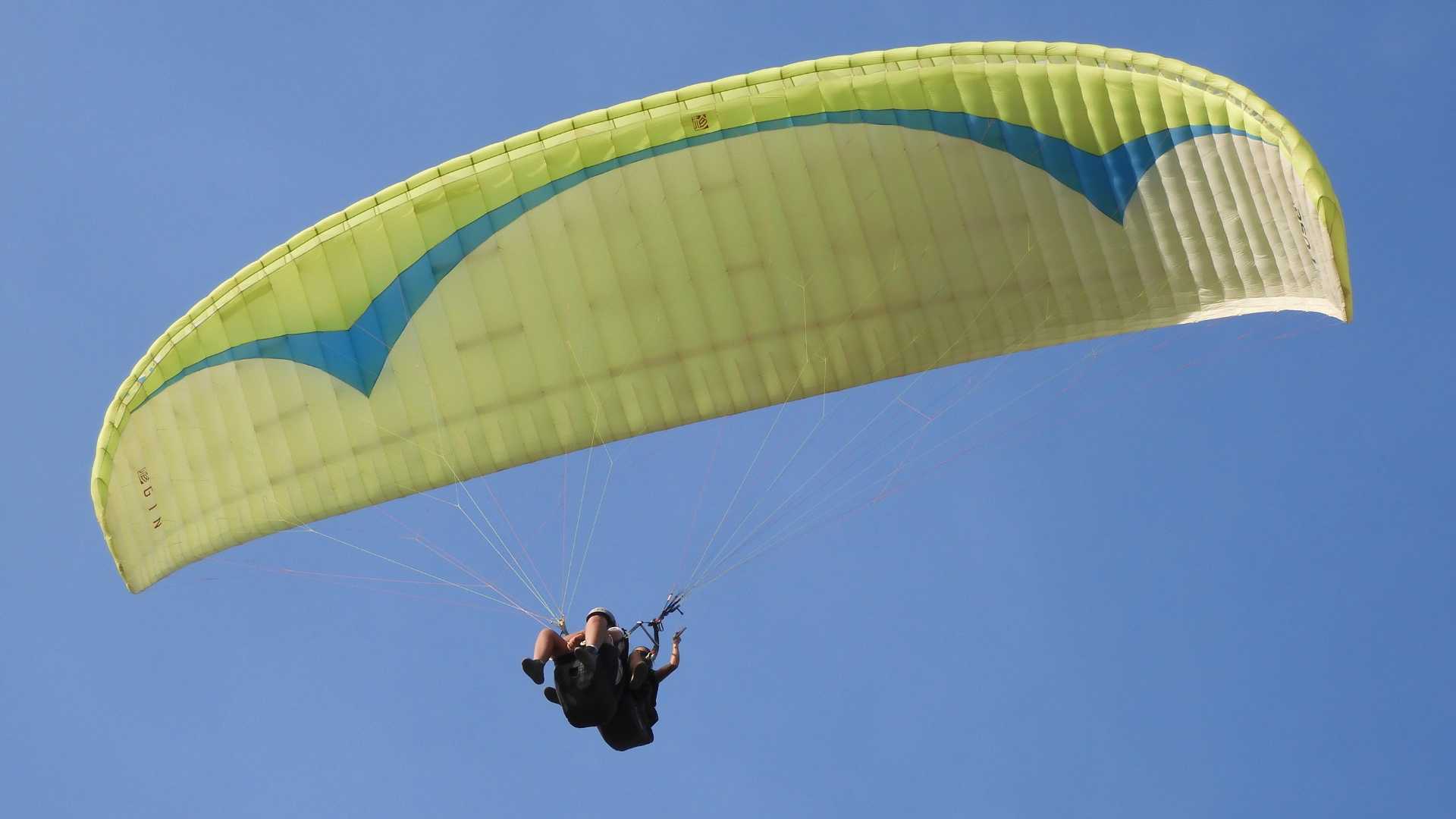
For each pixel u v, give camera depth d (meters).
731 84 48.25
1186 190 46.00
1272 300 45.62
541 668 42.34
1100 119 46.75
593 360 48.91
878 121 47.56
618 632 44.66
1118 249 46.81
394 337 49.44
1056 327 47.81
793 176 47.78
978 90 47.50
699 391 48.91
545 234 48.66
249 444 50.59
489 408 49.41
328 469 50.28
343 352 49.81
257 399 50.34
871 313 48.06
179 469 51.22
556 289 48.72
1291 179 43.66
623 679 44.28
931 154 47.47
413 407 49.56
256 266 50.31
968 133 47.44
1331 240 41.72
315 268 49.88
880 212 47.56
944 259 47.62
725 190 47.97
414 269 49.34
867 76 47.91
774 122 47.91
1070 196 46.94
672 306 48.44
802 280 48.06
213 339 50.56
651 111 48.50
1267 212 44.97
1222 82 45.09
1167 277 46.62
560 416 49.34
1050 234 47.16
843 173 47.62
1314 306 44.44
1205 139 45.56
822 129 47.72
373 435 49.84
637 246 48.34
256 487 50.78
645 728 44.62
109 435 51.38
